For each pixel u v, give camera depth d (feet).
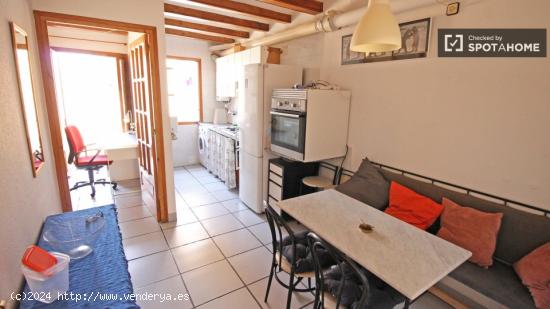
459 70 6.82
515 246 5.90
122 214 11.01
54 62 14.84
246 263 8.13
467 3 6.50
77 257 4.86
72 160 12.11
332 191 7.72
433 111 7.45
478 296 5.58
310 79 11.22
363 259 4.73
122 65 14.79
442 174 7.46
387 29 4.98
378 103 8.82
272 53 12.56
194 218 10.83
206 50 17.57
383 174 8.66
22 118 5.37
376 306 4.81
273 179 10.96
